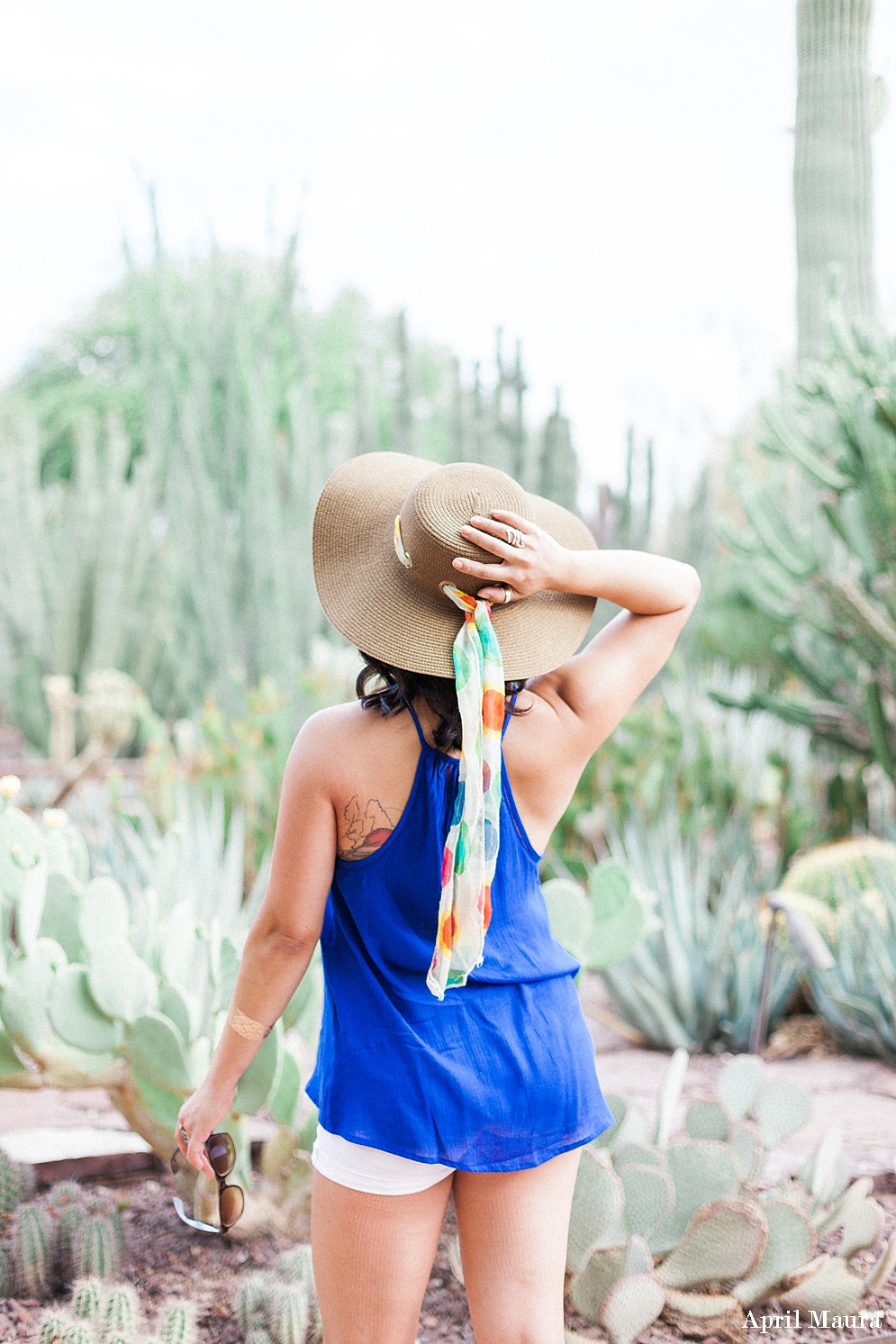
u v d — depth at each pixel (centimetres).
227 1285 241
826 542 689
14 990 245
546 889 295
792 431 601
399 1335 160
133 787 748
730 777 644
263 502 955
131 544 1233
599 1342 220
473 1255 160
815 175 697
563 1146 157
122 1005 246
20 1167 270
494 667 153
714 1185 239
